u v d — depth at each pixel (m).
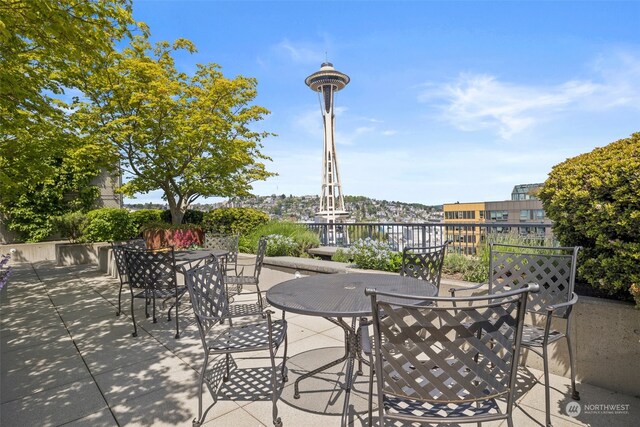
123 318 4.32
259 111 9.30
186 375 2.72
